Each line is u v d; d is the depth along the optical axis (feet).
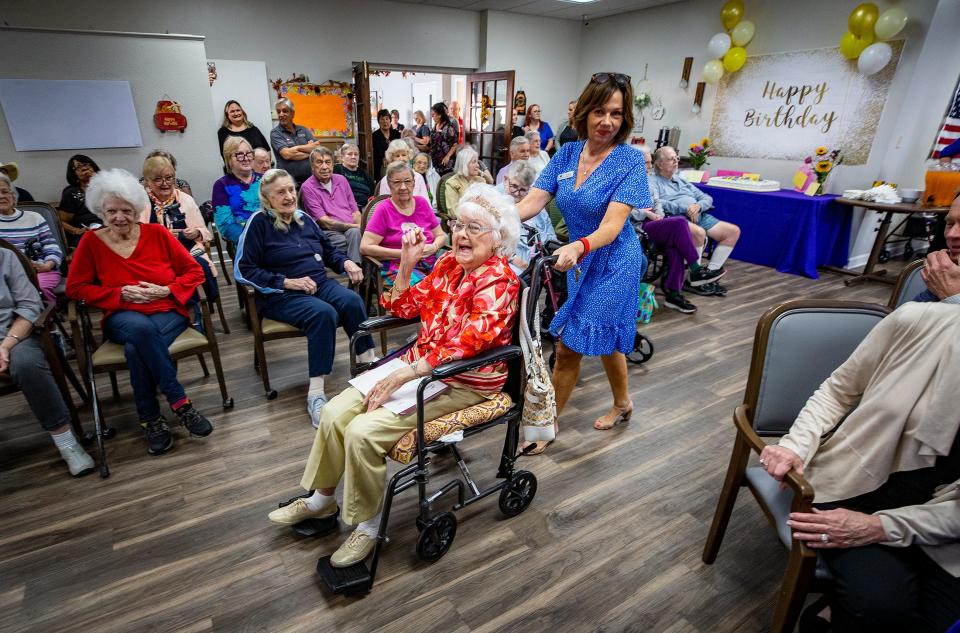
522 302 4.67
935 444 2.93
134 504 5.67
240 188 10.52
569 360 6.63
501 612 4.48
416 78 32.86
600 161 5.60
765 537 5.34
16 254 5.91
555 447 6.84
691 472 6.38
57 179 13.52
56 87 12.80
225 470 6.25
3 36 12.09
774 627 3.60
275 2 17.37
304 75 18.57
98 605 4.48
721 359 9.53
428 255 8.90
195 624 4.33
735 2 17.34
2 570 4.80
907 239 16.17
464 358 4.42
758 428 4.24
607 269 5.89
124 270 6.56
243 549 5.10
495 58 22.21
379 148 19.93
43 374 5.76
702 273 13.16
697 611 4.50
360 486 4.42
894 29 13.73
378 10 19.30
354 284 9.45
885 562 3.15
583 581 4.80
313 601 4.56
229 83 17.35
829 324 4.09
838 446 3.38
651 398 8.13
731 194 16.40
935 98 15.12
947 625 2.93
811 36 15.89
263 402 7.77
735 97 18.37
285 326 7.46
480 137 22.72
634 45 21.89
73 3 14.71
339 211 12.05
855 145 15.34
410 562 4.99
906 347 3.08
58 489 5.88
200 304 7.06
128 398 7.82
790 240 15.06
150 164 8.91
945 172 12.92
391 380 4.44
